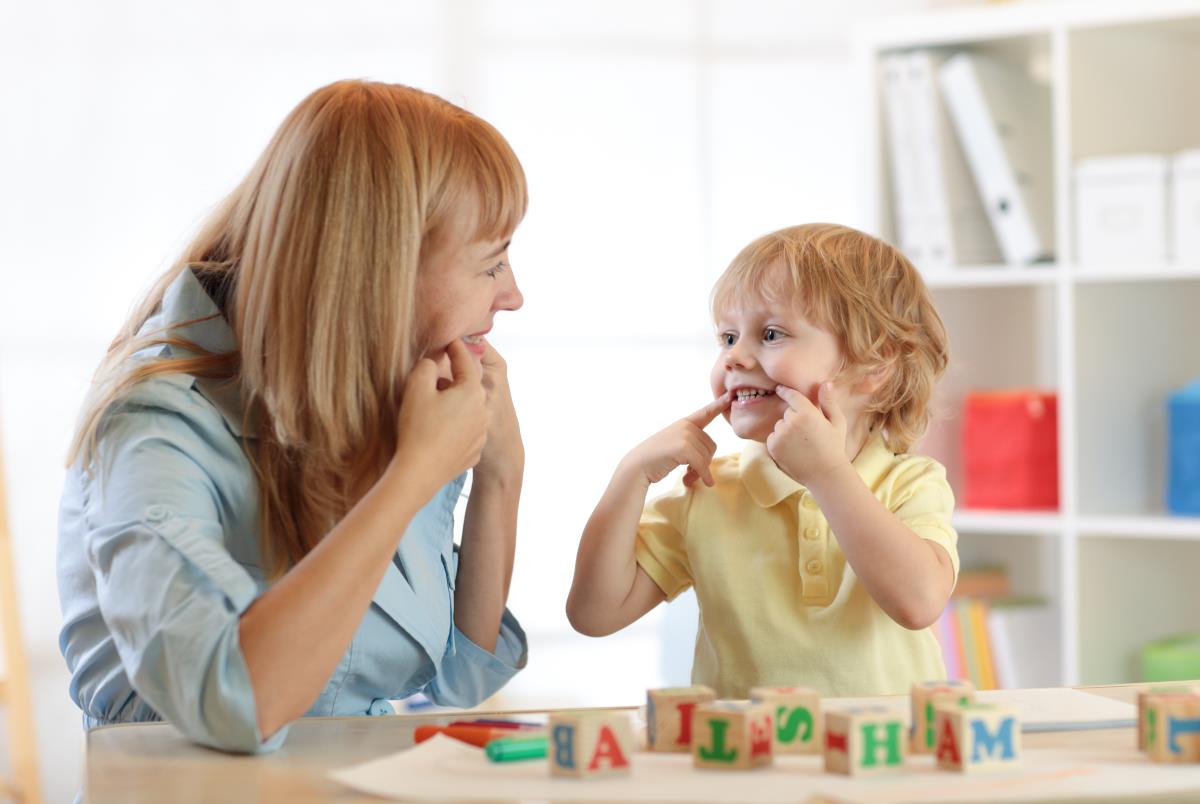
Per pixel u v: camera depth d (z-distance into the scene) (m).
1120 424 2.45
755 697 0.80
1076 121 2.35
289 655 0.84
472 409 0.98
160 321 1.12
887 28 2.46
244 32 2.74
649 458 1.26
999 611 2.49
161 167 2.70
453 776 0.74
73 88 2.65
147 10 2.69
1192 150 2.60
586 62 2.97
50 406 2.65
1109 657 2.40
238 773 0.78
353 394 1.01
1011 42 2.46
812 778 0.73
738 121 3.04
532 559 2.96
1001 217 2.43
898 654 1.19
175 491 0.95
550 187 2.96
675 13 3.01
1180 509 2.33
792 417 1.12
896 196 2.49
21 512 2.64
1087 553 2.36
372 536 0.90
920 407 1.30
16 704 2.45
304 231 1.01
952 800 0.67
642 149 3.00
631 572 1.28
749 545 1.24
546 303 2.96
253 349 1.02
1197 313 2.61
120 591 0.90
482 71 2.92
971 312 2.62
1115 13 2.28
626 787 0.71
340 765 0.80
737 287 1.26
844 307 1.22
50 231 2.65
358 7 2.82
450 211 1.05
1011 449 2.46
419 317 1.08
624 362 3.00
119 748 0.85
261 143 2.75
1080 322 2.35
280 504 1.06
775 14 3.05
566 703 2.96
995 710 0.74
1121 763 0.75
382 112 1.05
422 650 1.19
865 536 1.10
